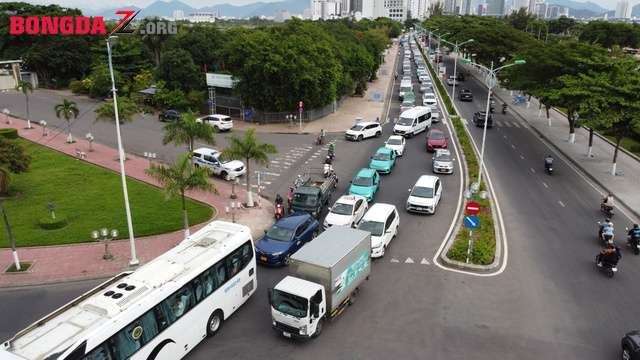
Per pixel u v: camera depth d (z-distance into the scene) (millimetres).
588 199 30266
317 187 27766
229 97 56375
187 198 29531
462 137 44094
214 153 34406
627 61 40188
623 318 17406
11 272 20453
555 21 156625
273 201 29641
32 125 49000
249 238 18156
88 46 75250
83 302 13516
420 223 26188
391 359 15117
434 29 142375
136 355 13219
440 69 88375
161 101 57031
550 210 28297
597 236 24625
